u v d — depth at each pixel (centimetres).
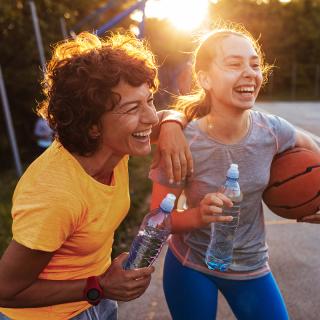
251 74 180
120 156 150
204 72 189
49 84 147
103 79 132
